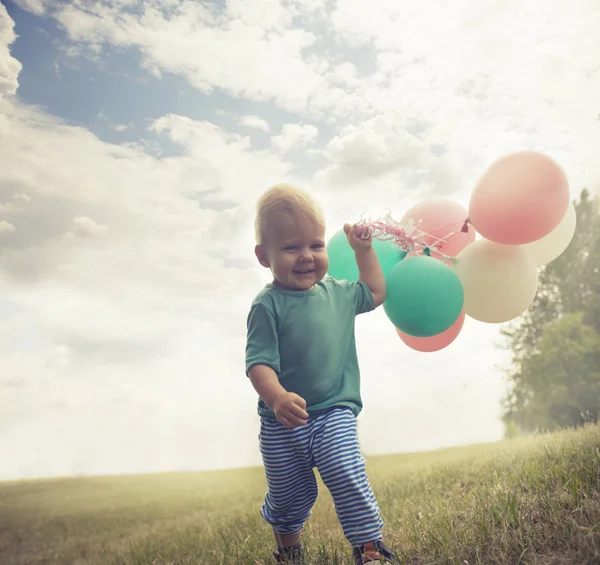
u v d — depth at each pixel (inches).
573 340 524.4
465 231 107.2
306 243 85.3
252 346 84.0
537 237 97.2
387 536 97.9
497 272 101.2
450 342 108.2
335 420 82.7
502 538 74.7
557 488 91.8
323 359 84.7
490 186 96.4
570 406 513.0
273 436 85.0
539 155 97.3
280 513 88.4
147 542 159.3
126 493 264.1
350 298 90.7
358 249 94.2
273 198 86.1
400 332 109.7
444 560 74.7
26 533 194.5
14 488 286.4
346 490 78.6
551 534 73.9
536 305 551.2
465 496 111.7
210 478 303.9
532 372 527.2
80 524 202.1
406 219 109.7
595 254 542.3
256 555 98.0
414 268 93.4
